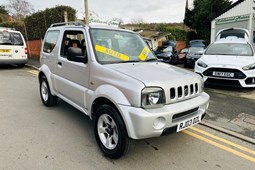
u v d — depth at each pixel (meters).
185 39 27.98
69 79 4.06
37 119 4.45
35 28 15.41
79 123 4.28
